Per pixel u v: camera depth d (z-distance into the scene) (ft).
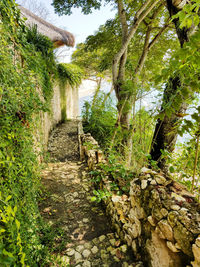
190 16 2.99
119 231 5.83
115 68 13.46
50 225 6.48
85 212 7.40
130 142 8.73
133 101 8.29
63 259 5.01
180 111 7.77
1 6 5.52
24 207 4.61
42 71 11.44
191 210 3.51
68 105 29.48
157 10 13.80
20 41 7.49
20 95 5.90
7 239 2.62
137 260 4.81
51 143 17.42
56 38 23.61
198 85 3.62
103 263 4.91
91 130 20.07
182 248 3.28
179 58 3.34
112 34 17.83
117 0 13.15
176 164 6.88
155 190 4.18
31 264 3.76
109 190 6.40
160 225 3.78
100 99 21.61
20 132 5.52
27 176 5.60
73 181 9.84
